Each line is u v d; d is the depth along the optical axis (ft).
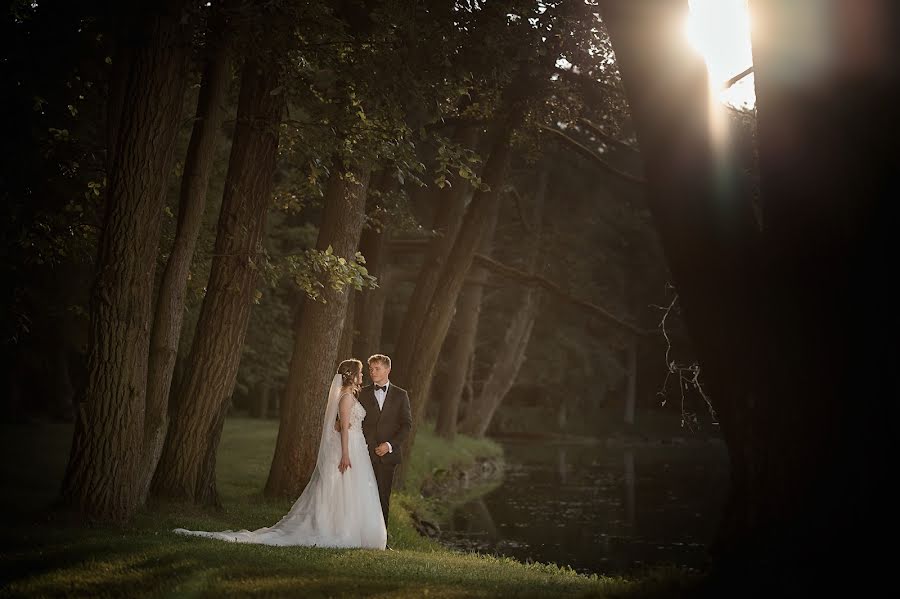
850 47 18.35
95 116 47.96
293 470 48.67
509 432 192.54
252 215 41.04
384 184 64.13
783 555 18.16
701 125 20.84
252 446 82.33
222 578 22.21
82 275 75.97
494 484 95.35
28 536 27.99
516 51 39.27
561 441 180.65
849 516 17.65
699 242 20.57
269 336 115.75
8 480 50.88
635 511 72.69
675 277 21.20
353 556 29.07
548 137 69.87
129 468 32.24
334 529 32.91
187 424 39.47
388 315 157.79
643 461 128.88
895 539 17.15
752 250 20.42
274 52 37.55
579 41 53.26
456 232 70.54
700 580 19.74
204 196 37.68
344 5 39.96
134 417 32.27
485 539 57.62
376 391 36.52
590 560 50.55
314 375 49.16
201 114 37.52
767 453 19.11
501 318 179.73
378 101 38.19
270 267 41.83
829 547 17.70
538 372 189.78
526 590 23.26
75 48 40.88
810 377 18.53
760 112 20.01
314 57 39.45
